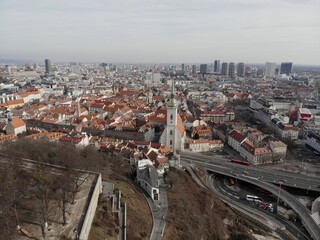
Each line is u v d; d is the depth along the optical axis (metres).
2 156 173.50
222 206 187.00
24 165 169.88
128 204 152.88
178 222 151.88
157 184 174.62
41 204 131.00
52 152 185.12
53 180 137.88
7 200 120.56
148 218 149.50
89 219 124.25
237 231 164.50
